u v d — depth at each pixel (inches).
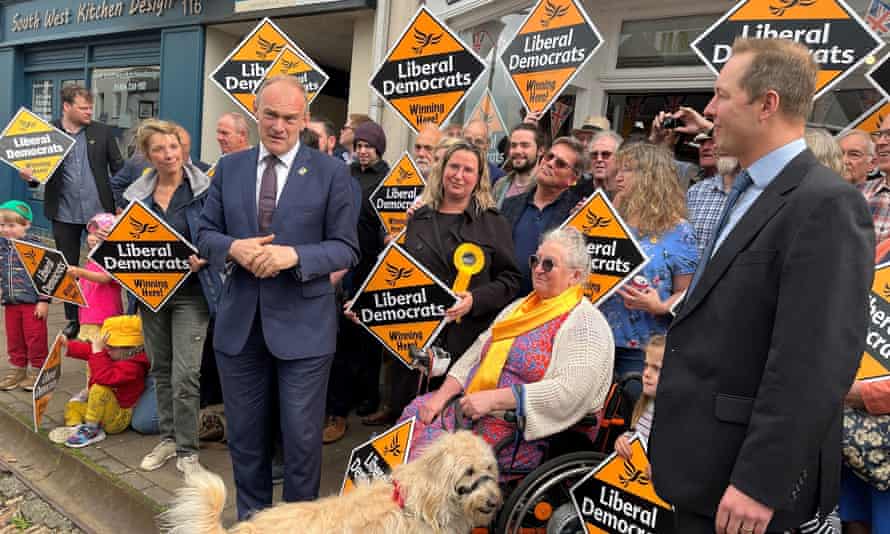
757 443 59.3
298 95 114.6
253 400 120.2
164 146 145.6
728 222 72.1
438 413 118.9
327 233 118.7
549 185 150.5
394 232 182.4
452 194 139.9
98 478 152.2
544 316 111.7
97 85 419.8
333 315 121.3
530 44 173.5
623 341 127.0
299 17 303.4
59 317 291.4
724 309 65.5
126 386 172.7
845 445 92.7
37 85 475.2
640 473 101.6
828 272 58.1
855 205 60.0
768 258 63.0
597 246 126.4
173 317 149.6
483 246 137.1
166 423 160.6
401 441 120.2
